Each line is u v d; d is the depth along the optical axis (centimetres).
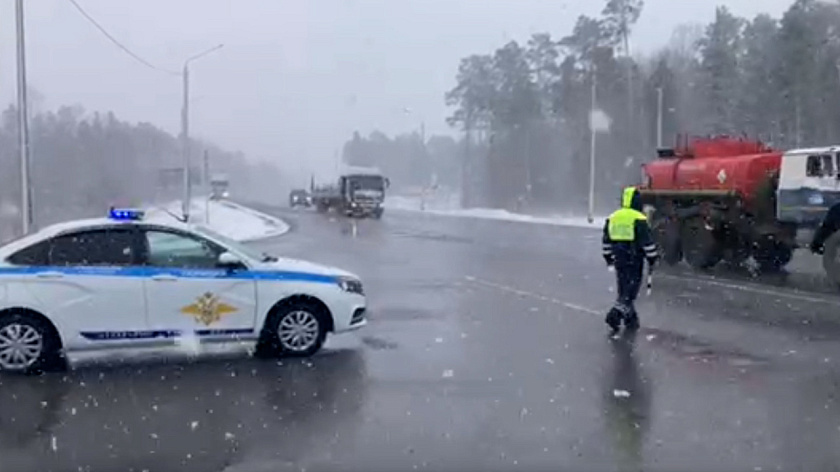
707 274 2100
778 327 1292
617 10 7381
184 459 700
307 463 689
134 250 1053
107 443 742
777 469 669
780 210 2006
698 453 707
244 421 806
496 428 779
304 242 3375
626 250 1273
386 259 2578
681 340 1195
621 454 706
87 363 1057
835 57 5788
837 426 779
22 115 2158
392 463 688
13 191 4550
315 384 948
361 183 6338
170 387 937
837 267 1761
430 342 1198
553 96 8281
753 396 886
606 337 1226
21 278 1012
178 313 1057
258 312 1086
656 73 7275
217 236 1113
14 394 909
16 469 679
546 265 2361
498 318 1412
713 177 2214
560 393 902
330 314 1114
